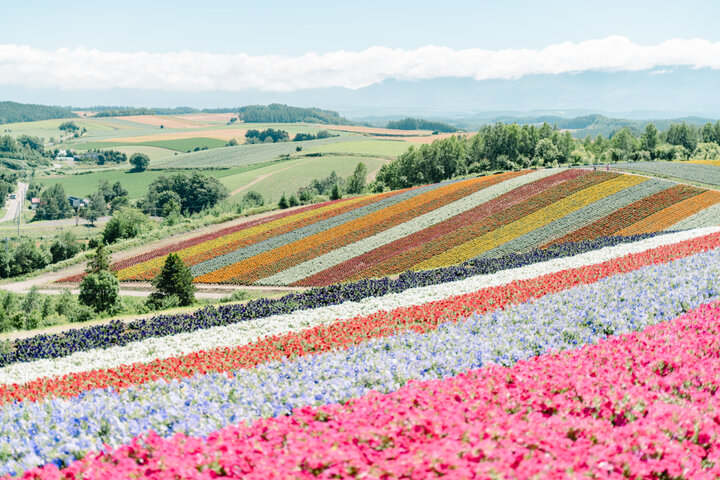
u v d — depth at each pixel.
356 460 6.60
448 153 102.31
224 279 47.94
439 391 9.64
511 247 46.38
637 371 10.70
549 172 65.62
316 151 170.62
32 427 9.84
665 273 20.69
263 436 8.27
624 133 117.81
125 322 28.67
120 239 76.94
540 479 6.11
